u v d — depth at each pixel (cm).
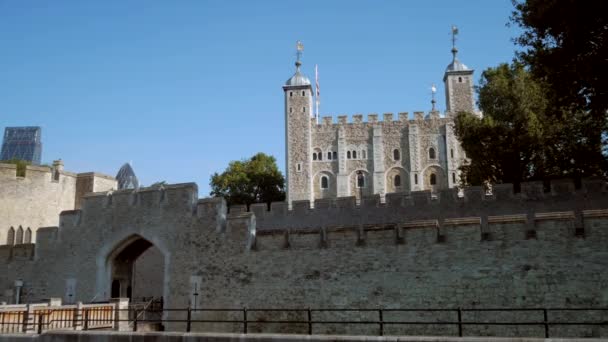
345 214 2914
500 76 3478
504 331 1839
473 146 3388
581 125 3025
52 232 2681
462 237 1950
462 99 8281
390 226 2045
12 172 3391
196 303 2278
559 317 1784
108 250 2536
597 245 1788
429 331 1916
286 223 3009
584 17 1870
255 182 7600
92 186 3753
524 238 1877
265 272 2192
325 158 8325
